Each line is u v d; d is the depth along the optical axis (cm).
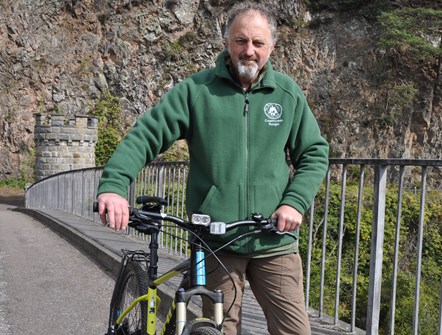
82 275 708
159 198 266
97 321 516
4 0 4578
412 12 4378
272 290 271
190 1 4803
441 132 4503
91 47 4694
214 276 269
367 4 4806
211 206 263
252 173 262
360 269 2142
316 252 1627
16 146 4497
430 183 3284
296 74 4756
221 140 263
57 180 1948
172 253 774
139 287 301
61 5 4644
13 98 4538
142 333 283
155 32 4747
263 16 259
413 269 2275
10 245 979
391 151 4516
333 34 4809
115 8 4728
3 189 4316
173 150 4066
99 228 1119
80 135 3628
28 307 561
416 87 4559
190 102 266
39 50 4606
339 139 4575
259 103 265
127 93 4672
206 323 228
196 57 4756
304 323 271
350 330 432
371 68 4669
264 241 265
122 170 251
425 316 1605
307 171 265
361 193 421
